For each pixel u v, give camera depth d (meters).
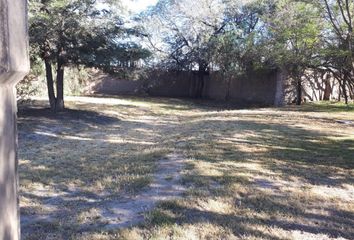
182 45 22.69
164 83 24.97
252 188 4.19
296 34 14.89
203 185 4.24
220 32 21.20
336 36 13.21
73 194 4.16
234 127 9.02
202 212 3.50
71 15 9.77
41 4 9.27
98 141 8.11
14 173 0.89
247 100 21.53
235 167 5.01
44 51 10.22
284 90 19.39
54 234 3.07
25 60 0.87
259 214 3.50
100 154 6.36
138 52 11.41
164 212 3.46
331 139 7.60
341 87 20.20
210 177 4.52
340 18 12.85
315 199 3.96
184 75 24.88
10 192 0.87
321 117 11.91
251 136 7.62
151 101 20.22
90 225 3.25
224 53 19.66
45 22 9.30
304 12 14.50
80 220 3.35
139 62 15.03
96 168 5.20
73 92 20.91
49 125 9.72
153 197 3.86
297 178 4.66
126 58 11.23
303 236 3.13
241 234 3.11
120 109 14.73
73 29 9.84
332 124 10.16
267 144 6.79
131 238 2.97
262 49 17.45
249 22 20.38
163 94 25.17
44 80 14.48
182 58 23.00
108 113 13.09
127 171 4.91
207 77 24.08
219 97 23.25
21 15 0.86
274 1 18.55
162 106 17.67
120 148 6.96
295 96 19.80
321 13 12.55
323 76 21.02
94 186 4.36
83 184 4.50
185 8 21.47
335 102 19.75
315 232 3.22
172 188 4.14
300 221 3.41
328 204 3.84
